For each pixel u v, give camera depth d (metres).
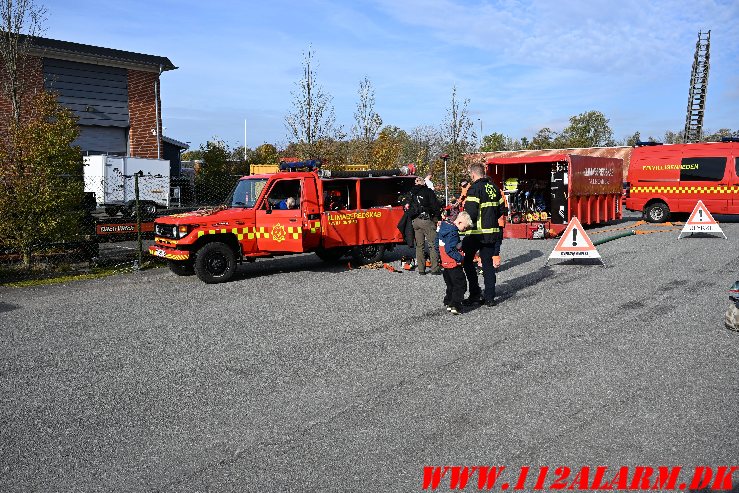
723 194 19.48
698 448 4.07
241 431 4.52
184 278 11.40
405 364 5.93
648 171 20.81
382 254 12.62
